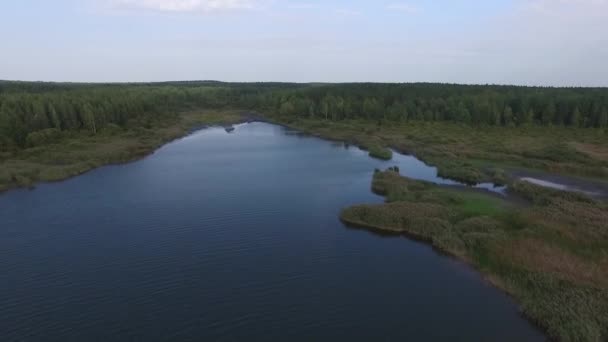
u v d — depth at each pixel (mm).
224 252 38844
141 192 56812
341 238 42188
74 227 44375
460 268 35844
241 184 61062
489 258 36469
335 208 50969
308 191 57781
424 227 42938
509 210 48125
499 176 63625
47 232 43031
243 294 31812
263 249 39562
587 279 31500
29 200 53344
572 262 34156
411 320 28516
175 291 32125
